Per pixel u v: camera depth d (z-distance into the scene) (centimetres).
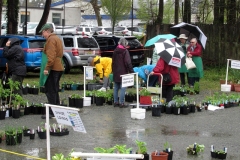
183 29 1875
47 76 1071
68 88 1586
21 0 5788
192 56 1602
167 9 4441
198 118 1137
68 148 830
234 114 1196
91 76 1305
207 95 1532
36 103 1244
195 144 814
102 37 2467
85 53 2147
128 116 1142
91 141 886
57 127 952
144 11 4294
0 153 791
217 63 2391
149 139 912
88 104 1281
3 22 4019
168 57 1168
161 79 1192
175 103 1190
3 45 2006
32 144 855
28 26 4212
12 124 1024
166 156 727
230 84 1666
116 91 1264
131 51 2423
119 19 4434
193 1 2742
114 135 940
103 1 4456
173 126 1038
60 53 1074
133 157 567
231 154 820
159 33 2525
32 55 1914
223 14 2447
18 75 1191
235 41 2359
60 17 5362
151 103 1230
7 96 1152
